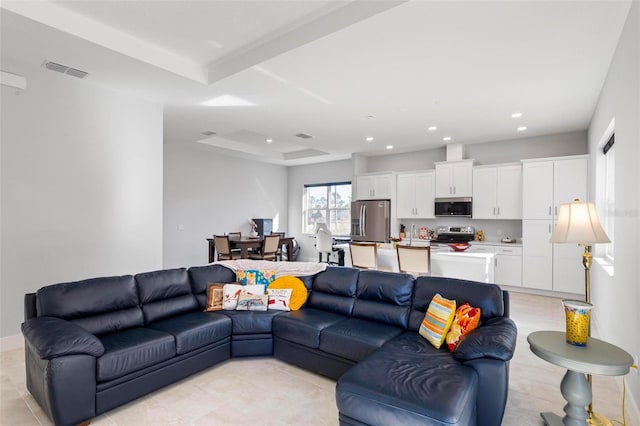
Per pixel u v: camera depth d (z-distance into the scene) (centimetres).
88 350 211
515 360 313
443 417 158
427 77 355
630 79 240
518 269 578
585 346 197
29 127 331
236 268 378
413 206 708
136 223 408
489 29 265
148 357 241
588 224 210
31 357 228
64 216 354
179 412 229
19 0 245
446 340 238
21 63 323
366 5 250
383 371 198
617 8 238
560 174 544
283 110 463
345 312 319
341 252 712
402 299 297
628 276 245
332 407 235
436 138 627
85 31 279
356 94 404
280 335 304
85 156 368
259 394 252
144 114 417
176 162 717
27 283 331
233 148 747
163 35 305
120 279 291
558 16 248
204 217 766
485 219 657
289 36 298
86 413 209
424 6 236
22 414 223
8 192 320
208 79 371
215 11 268
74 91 359
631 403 235
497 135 601
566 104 437
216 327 292
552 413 223
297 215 962
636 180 222
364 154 790
